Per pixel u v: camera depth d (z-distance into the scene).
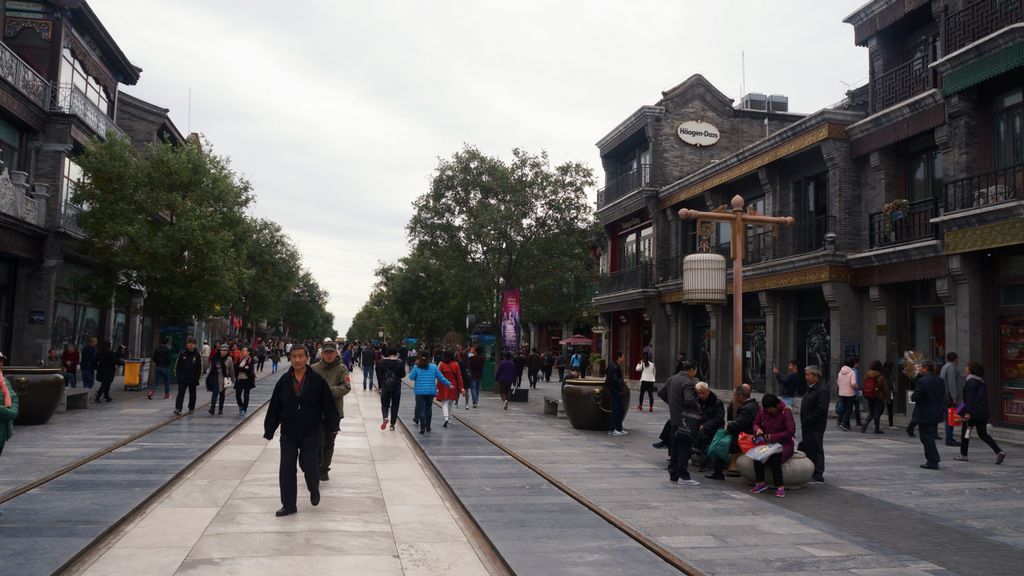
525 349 44.34
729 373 27.36
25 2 24.95
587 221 27.14
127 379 25.14
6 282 23.88
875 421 15.96
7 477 8.84
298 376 7.51
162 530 6.68
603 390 15.44
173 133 37.31
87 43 27.81
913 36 19.72
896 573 5.66
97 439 12.46
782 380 17.31
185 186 25.83
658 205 31.78
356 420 17.19
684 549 6.24
